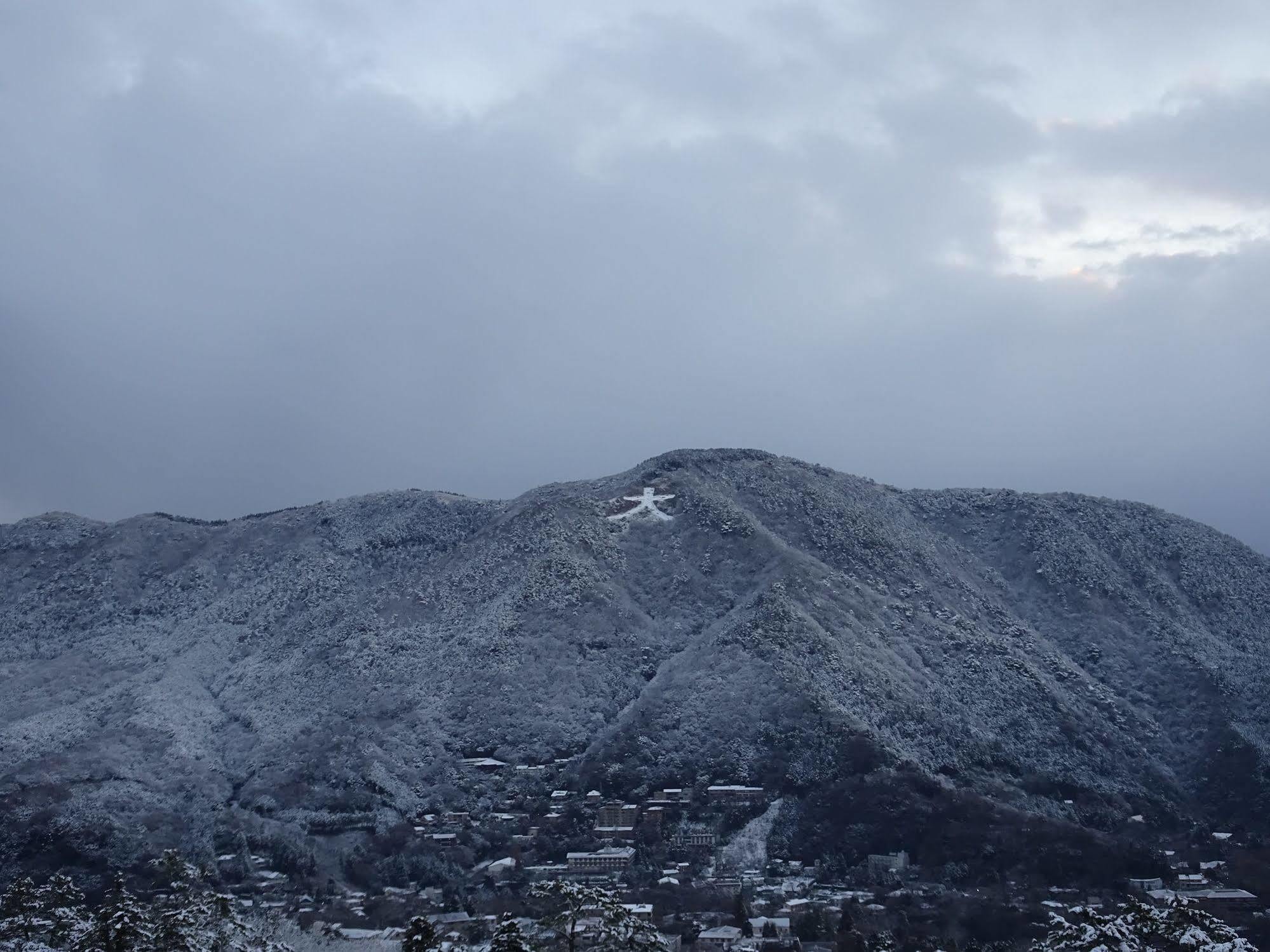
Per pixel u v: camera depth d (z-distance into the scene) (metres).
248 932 115.12
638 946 102.69
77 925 116.31
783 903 197.75
